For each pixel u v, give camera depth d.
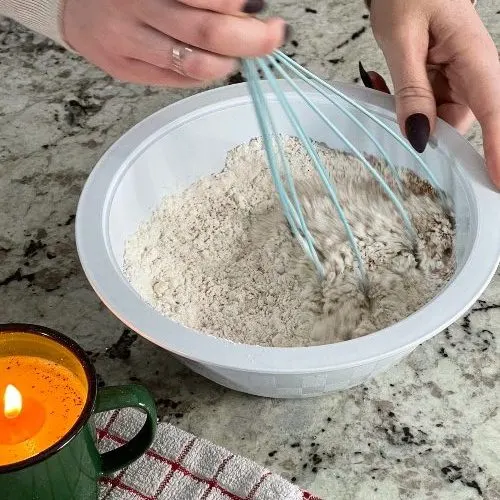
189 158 0.81
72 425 0.53
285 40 0.55
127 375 0.70
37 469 0.50
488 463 0.63
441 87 0.85
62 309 0.76
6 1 0.65
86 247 0.66
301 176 0.83
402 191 0.80
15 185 0.88
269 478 0.60
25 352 0.58
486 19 1.05
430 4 0.78
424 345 0.71
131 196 0.76
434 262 0.74
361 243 0.77
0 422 0.55
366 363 0.58
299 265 0.76
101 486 0.61
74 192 0.87
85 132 0.94
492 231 0.66
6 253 0.81
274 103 0.80
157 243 0.78
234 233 0.81
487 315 0.73
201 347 0.58
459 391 0.68
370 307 0.73
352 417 0.67
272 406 0.68
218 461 0.62
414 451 0.64
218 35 0.52
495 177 0.70
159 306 0.73
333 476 0.63
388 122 0.78
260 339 0.71
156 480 0.61
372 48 1.02
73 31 0.62
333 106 0.79
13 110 0.98
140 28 0.56
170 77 0.62
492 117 0.75
